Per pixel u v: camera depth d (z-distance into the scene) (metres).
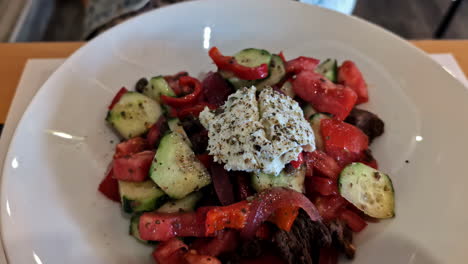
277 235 0.16
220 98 0.21
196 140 0.18
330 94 0.20
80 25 0.54
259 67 0.21
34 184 0.17
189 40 0.25
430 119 0.20
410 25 0.50
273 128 0.17
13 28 0.47
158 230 0.16
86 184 0.18
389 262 0.16
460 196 0.17
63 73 0.20
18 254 0.14
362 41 0.24
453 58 0.26
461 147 0.18
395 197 0.18
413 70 0.22
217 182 0.17
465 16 0.50
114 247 0.17
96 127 0.20
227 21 0.25
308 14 0.25
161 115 0.21
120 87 0.22
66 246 0.16
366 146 0.20
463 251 0.15
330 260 0.17
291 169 0.17
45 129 0.18
